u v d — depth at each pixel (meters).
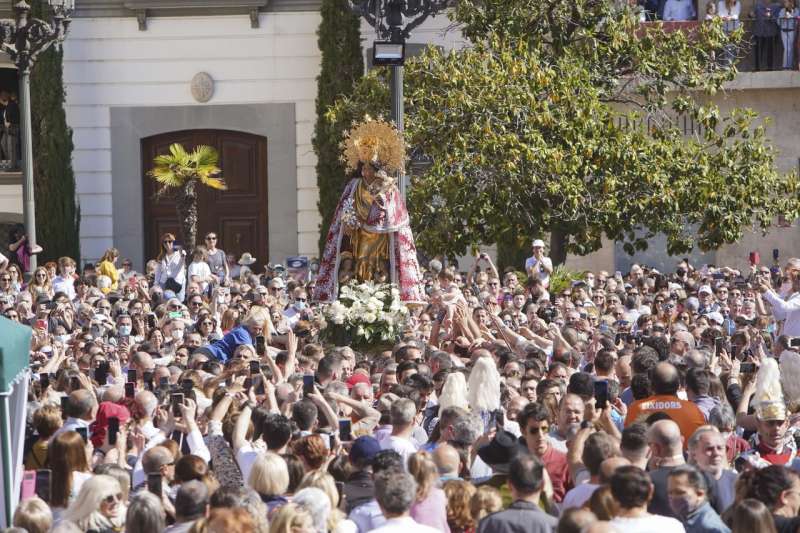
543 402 29.66
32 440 30.23
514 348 42.28
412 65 70.00
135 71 83.94
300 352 40.94
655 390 28.38
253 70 83.88
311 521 19.50
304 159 83.81
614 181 67.69
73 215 82.19
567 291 58.34
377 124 48.34
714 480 23.52
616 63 72.38
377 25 49.62
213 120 84.00
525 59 68.50
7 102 84.69
